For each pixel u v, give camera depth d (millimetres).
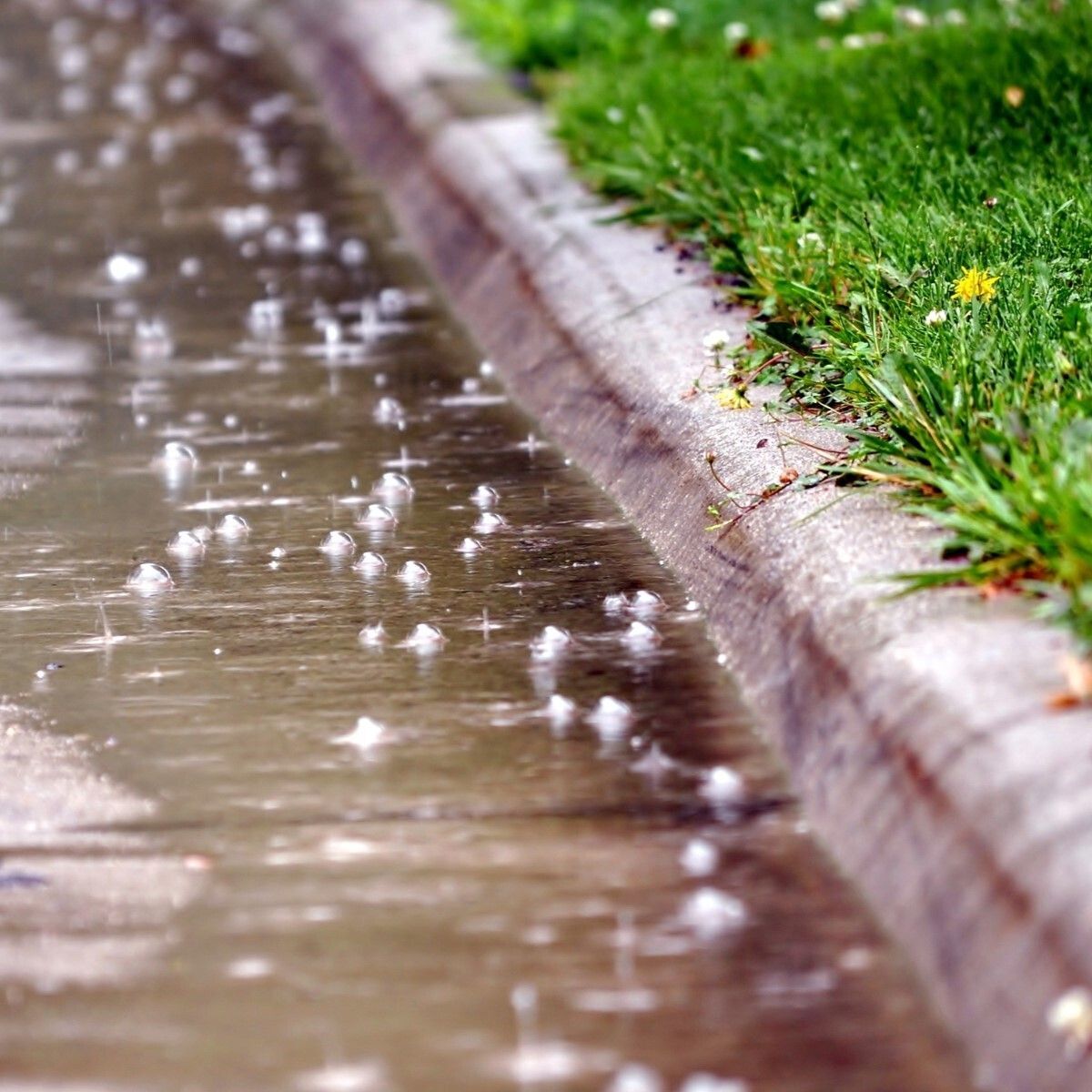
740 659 6418
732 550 6891
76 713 6297
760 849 5309
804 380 7742
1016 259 7988
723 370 8312
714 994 4648
